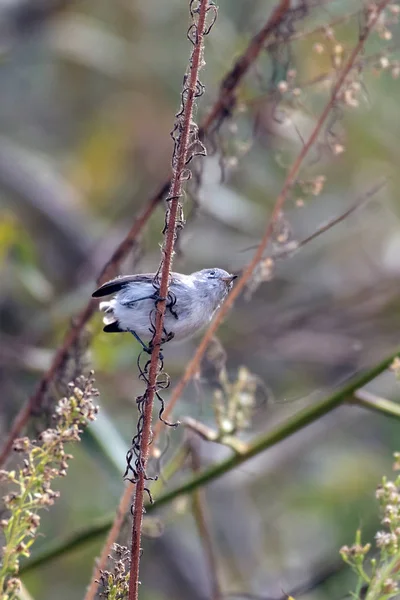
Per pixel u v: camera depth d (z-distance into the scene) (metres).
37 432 7.49
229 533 14.16
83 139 16.56
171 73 15.17
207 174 8.90
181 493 7.39
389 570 5.20
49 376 7.52
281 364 15.02
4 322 13.00
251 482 14.03
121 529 7.37
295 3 8.42
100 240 14.09
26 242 11.00
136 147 16.23
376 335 15.12
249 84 9.27
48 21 13.97
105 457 8.09
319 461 14.48
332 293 15.20
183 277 7.71
